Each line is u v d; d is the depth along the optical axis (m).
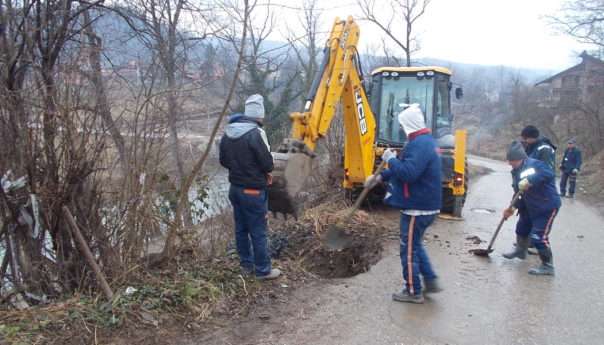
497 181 19.28
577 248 7.38
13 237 4.03
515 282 5.62
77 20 4.90
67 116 3.91
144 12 5.93
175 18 6.38
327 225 7.65
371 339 4.09
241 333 4.09
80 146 3.98
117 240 4.47
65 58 4.36
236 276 5.03
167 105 4.61
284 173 5.42
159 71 4.80
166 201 4.86
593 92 29.97
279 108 14.52
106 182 4.35
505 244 7.45
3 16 4.10
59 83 3.95
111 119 4.21
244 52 5.90
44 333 3.64
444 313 4.66
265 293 4.89
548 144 6.22
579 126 33.56
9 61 4.04
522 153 6.35
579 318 4.62
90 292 4.21
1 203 3.89
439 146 9.62
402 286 5.35
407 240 4.82
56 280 4.20
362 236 7.37
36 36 4.36
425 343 4.05
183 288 4.48
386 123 9.99
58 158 3.97
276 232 7.31
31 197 3.94
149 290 4.35
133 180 4.45
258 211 4.97
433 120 9.68
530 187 5.83
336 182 10.38
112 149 4.31
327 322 4.38
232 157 4.87
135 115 4.41
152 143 4.52
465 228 8.59
